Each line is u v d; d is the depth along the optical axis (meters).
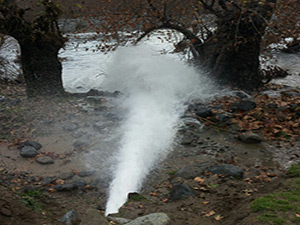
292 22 13.10
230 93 12.49
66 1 13.78
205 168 7.11
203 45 14.54
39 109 10.89
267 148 8.16
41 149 8.45
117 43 15.48
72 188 6.58
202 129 9.44
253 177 6.68
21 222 4.39
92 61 19.67
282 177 5.98
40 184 6.81
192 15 14.63
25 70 11.99
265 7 12.62
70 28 16.42
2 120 10.06
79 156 8.09
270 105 10.65
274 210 4.52
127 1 14.67
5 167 7.51
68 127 9.55
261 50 14.67
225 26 13.13
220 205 5.56
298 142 8.33
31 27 11.45
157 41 21.30
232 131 9.21
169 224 4.58
